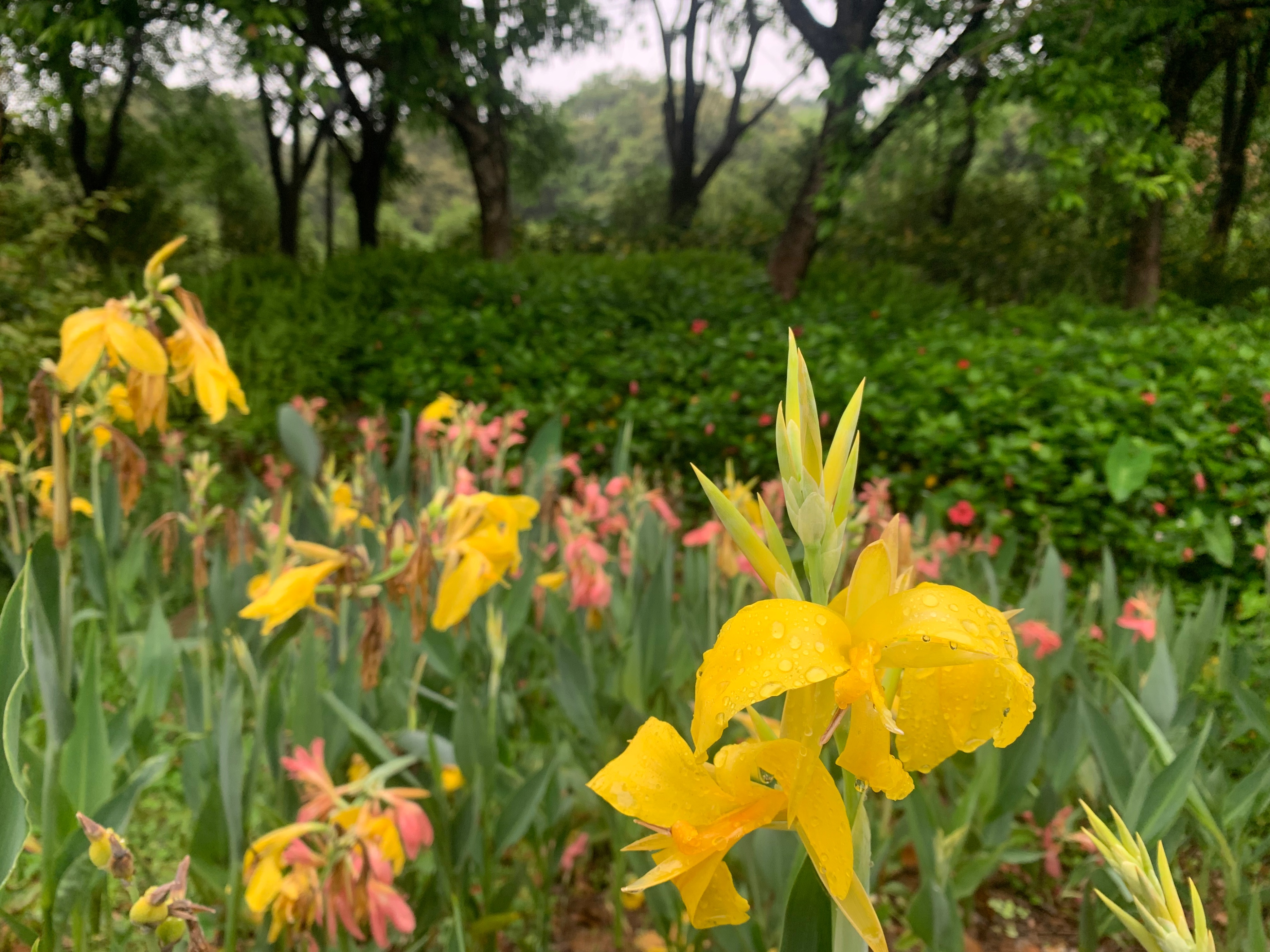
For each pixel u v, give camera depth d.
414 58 10.16
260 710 1.41
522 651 2.32
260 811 1.55
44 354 3.79
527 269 9.73
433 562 1.31
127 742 1.44
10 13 7.07
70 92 8.09
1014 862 1.82
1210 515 3.74
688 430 5.11
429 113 12.70
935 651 0.48
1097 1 5.79
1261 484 3.66
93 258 8.10
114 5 7.77
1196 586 3.75
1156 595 2.48
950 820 1.79
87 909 1.24
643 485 2.69
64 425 1.27
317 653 1.76
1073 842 1.99
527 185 19.83
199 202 20.72
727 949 1.38
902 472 4.61
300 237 22.12
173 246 1.27
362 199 14.68
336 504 2.34
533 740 2.25
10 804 0.77
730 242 13.00
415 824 1.25
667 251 12.46
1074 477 3.96
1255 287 8.56
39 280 4.79
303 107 12.77
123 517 2.84
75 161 12.93
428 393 6.04
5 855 0.76
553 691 1.91
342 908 1.20
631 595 2.48
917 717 0.55
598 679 2.13
